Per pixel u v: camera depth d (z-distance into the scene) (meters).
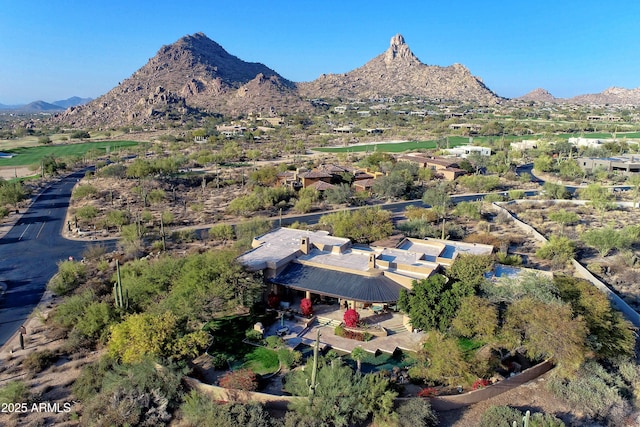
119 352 36.12
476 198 108.81
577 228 78.75
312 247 55.78
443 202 92.56
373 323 44.47
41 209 98.06
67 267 54.16
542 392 35.12
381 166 134.50
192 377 35.31
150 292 45.81
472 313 37.50
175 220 87.06
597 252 67.75
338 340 41.84
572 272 59.78
